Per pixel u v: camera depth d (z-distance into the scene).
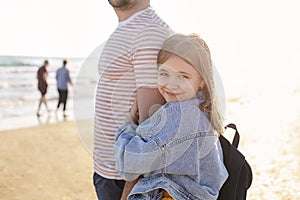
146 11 1.69
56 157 7.84
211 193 1.61
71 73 15.05
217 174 1.63
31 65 26.38
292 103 9.61
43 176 6.60
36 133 10.59
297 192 4.78
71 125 11.90
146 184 1.58
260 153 6.22
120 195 1.79
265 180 5.12
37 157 7.90
